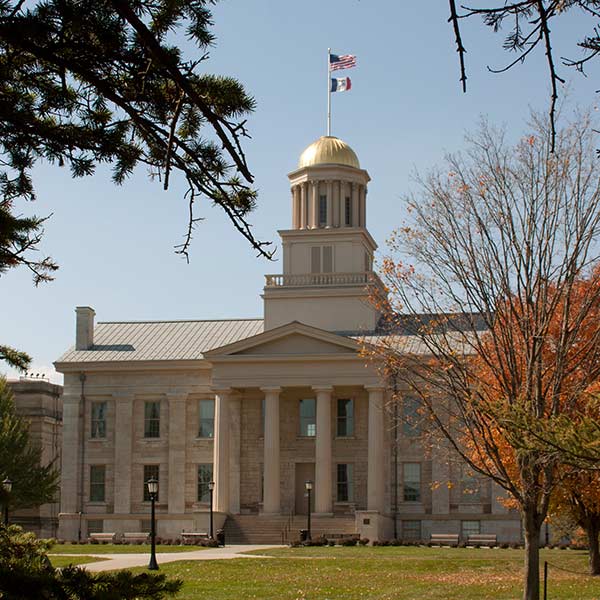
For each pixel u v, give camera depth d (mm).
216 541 71500
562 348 33156
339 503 82000
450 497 81125
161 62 9734
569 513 51312
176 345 90688
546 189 34312
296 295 86875
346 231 88812
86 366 88062
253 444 84562
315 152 92750
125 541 77062
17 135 11680
